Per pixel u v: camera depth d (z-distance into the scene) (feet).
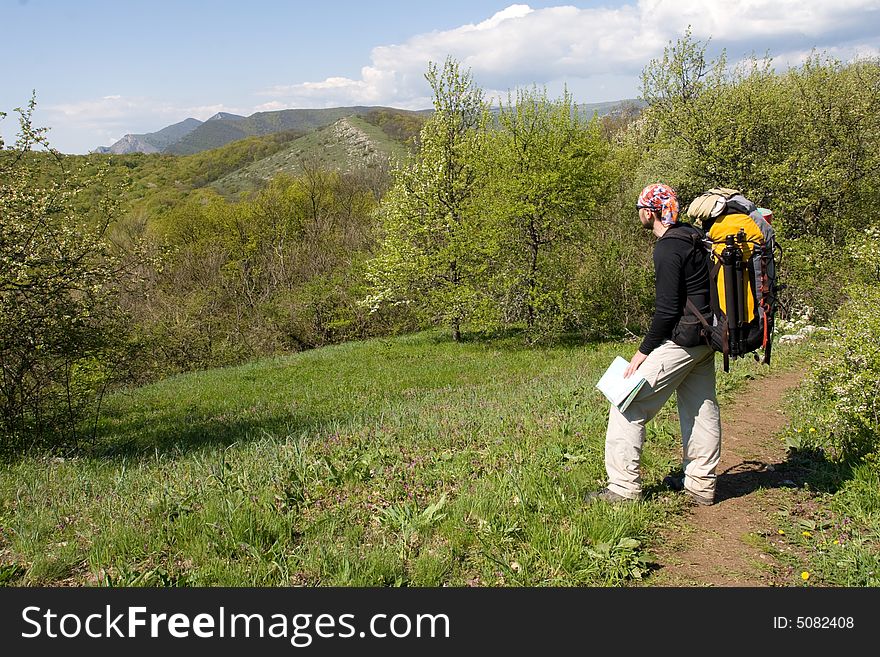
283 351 91.09
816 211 69.77
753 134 68.64
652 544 12.91
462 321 71.56
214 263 122.72
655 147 74.23
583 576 11.58
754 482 16.28
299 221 150.51
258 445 24.34
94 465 26.13
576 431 20.31
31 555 13.55
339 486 16.46
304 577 11.89
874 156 70.28
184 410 46.73
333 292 95.81
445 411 28.40
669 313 13.26
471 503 14.24
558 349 62.18
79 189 34.40
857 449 16.51
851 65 77.87
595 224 68.33
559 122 64.49
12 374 32.22
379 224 93.15
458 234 68.95
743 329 12.96
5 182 32.42
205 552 12.76
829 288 55.72
